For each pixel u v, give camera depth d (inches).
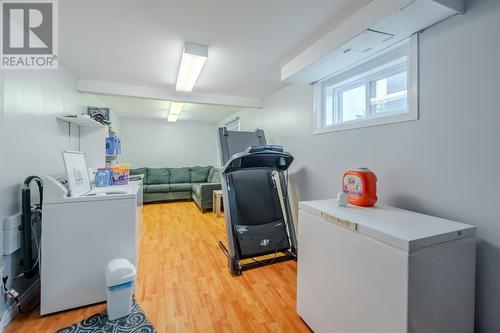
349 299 46.7
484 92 46.6
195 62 88.4
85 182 80.9
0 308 58.4
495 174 45.3
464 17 49.7
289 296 73.9
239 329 59.8
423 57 57.8
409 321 36.3
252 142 127.8
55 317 63.2
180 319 63.2
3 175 59.7
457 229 42.1
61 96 95.3
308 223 59.6
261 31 71.3
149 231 139.6
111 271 62.2
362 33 59.7
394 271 38.0
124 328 59.7
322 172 98.5
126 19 64.7
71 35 73.0
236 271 87.5
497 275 45.1
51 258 64.5
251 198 104.4
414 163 60.6
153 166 268.2
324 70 86.7
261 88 131.7
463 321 42.9
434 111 55.6
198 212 189.5
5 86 60.2
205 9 60.5
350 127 82.0
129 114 234.5
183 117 254.8
